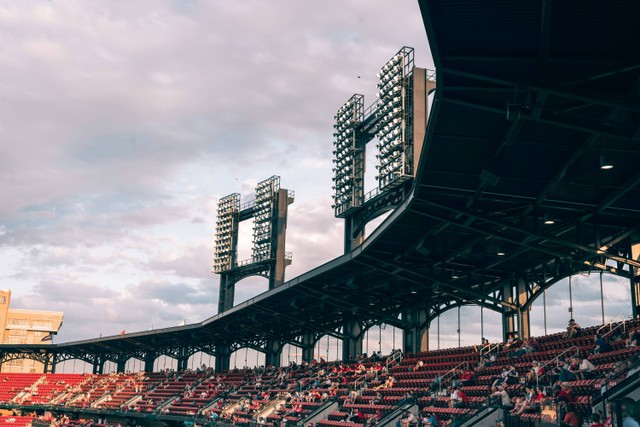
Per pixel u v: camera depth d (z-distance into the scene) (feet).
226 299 280.10
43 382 336.90
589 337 115.03
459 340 168.35
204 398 234.99
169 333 273.13
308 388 185.78
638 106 63.52
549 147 83.82
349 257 143.43
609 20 59.21
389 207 181.98
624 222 112.37
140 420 259.60
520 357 125.59
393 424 128.88
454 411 111.65
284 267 256.52
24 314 485.97
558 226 110.52
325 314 218.18
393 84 177.88
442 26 62.80
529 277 148.56
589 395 83.46
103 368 350.02
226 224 286.87
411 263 141.59
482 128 81.41
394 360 173.68
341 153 209.77
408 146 172.45
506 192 98.37
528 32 62.44
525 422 86.28
